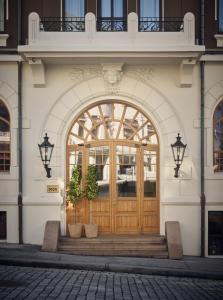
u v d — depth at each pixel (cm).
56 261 1136
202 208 1347
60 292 863
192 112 1372
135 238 1320
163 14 1382
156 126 1381
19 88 1361
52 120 1374
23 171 1362
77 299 818
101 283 973
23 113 1370
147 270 1109
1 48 1355
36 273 1043
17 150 1363
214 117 1383
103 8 1395
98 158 1398
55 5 1380
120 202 1394
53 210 1357
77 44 1297
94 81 1376
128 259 1215
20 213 1348
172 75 1376
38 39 1299
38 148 1366
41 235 1352
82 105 1379
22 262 1129
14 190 1359
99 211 1391
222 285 1029
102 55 1282
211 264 1205
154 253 1259
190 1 1382
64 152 1377
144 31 1334
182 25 1350
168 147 1372
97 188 1378
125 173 1400
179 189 1362
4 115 1382
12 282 934
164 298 858
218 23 1377
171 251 1253
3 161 1383
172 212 1356
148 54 1282
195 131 1371
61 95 1373
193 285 1013
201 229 1347
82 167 1395
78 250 1273
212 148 1370
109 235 1369
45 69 1366
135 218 1391
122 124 1398
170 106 1375
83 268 1121
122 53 1277
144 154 1399
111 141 1401
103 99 1380
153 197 1395
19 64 1362
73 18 1389
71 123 1384
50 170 1361
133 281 1016
